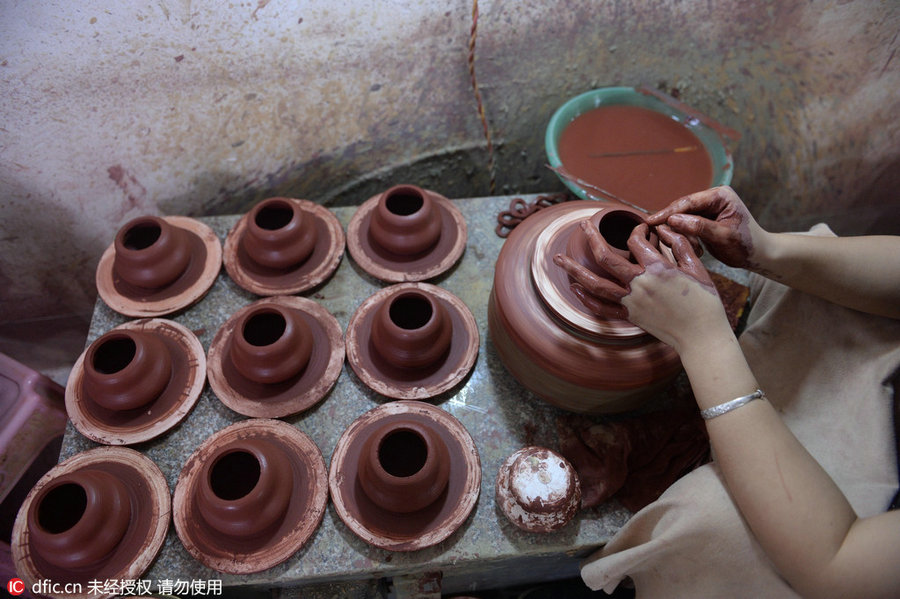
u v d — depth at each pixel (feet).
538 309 3.97
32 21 4.21
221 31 4.77
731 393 3.07
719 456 3.10
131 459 4.16
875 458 3.30
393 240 4.87
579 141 5.55
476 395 4.56
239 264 5.01
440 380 4.50
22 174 5.05
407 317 4.62
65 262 5.94
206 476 3.69
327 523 3.99
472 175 6.93
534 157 6.96
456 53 5.66
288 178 6.18
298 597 4.38
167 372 4.40
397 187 4.93
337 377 4.53
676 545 3.36
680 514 3.33
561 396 4.12
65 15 4.26
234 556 3.79
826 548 2.75
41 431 5.08
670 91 6.41
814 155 6.07
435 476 3.76
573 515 3.86
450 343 4.61
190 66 4.91
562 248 4.07
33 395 5.00
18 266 5.80
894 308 3.43
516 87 6.14
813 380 3.75
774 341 4.03
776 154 6.27
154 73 4.85
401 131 6.21
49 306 6.35
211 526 3.82
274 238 4.74
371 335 4.59
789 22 5.47
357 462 4.12
